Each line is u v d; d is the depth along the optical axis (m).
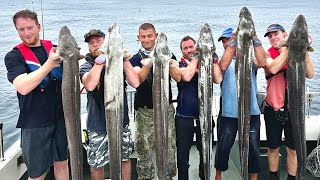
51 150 4.16
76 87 3.65
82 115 6.38
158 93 3.89
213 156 5.87
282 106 4.71
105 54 3.71
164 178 3.95
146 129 4.58
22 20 3.81
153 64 3.92
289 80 4.14
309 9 79.31
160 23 42.59
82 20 45.06
